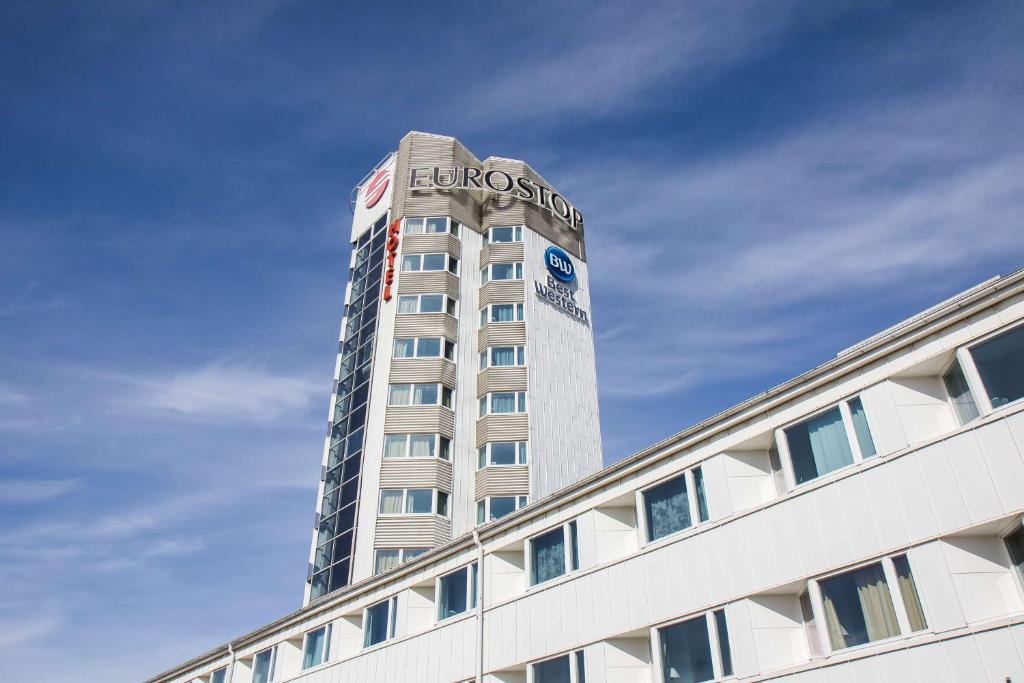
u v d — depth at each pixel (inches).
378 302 2112.5
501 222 2214.6
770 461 772.6
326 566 1771.7
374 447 1835.6
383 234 2253.9
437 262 2094.0
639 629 784.9
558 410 1955.0
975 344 641.0
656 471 844.6
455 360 1966.0
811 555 679.7
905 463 646.5
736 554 733.3
